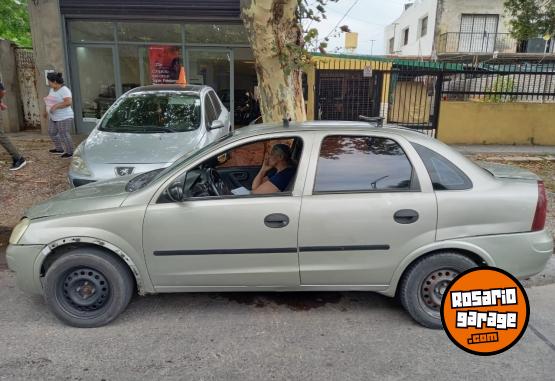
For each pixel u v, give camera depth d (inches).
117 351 125.0
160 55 475.8
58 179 295.3
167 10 447.2
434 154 135.1
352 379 113.4
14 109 468.1
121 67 477.7
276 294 160.6
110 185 155.7
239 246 132.8
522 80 498.0
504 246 132.1
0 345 127.6
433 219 131.0
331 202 131.3
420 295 136.3
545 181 311.9
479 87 483.2
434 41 940.0
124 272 136.5
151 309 149.1
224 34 473.4
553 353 124.9
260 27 233.5
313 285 137.7
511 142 440.5
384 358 122.3
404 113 454.3
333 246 132.8
